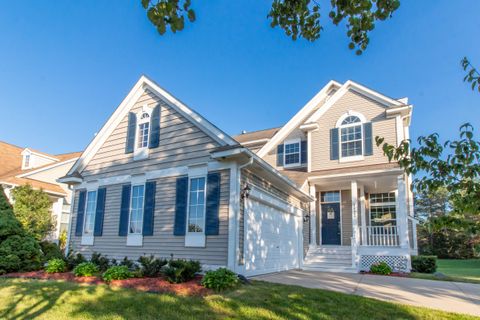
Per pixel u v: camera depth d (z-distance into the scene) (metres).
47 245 13.45
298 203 13.92
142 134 11.84
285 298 6.63
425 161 3.55
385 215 15.52
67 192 20.67
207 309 6.05
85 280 8.67
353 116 15.11
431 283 9.34
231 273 7.64
